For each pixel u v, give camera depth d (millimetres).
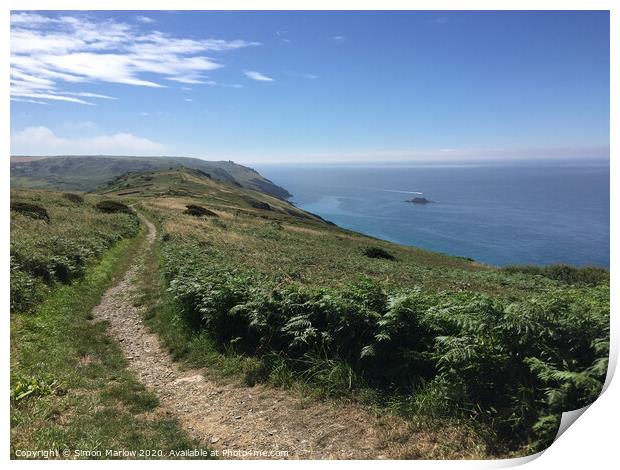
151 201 64938
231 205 80688
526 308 4875
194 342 8367
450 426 4727
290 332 6730
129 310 11922
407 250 50031
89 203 45188
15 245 12602
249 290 8375
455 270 30891
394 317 5875
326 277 17656
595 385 3898
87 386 6621
